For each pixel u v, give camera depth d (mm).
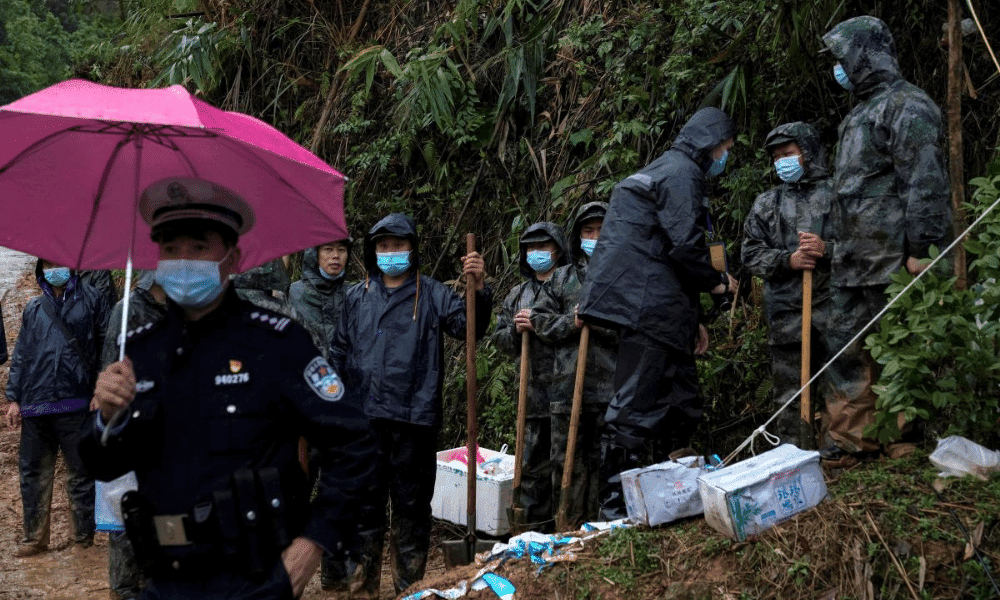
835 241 3910
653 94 6098
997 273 3309
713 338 5516
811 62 5281
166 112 2018
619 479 4078
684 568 3348
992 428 3355
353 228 7633
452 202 7223
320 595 4785
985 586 2902
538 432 4961
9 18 42406
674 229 3949
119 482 2732
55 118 2199
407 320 4641
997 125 4758
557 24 7082
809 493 3367
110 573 4434
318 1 8742
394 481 4609
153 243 2488
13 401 5652
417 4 8227
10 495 6762
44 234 2422
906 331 3318
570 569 3520
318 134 8039
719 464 3746
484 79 7312
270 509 2035
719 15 5734
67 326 5555
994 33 4852
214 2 9016
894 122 3643
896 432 3455
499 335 5113
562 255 5066
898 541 3088
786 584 3137
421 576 4609
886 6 5160
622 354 4098
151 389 2086
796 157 4258
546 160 6734
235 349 2109
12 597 4906
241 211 2213
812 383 4199
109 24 11977
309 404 2115
